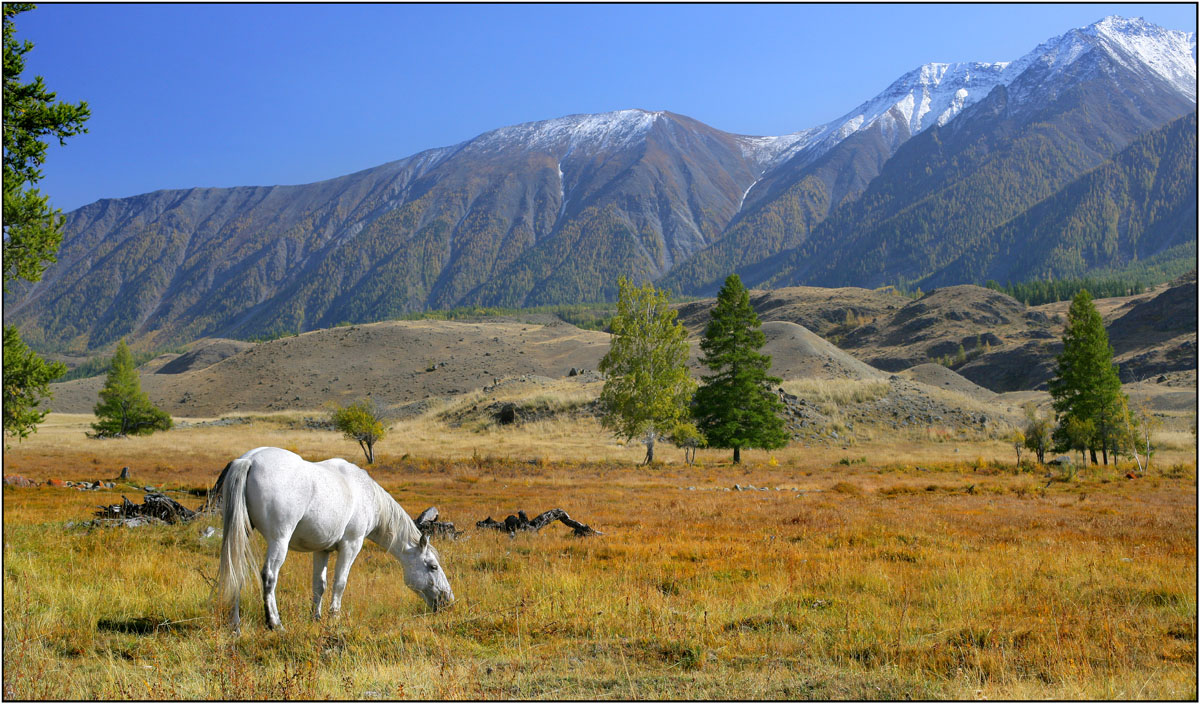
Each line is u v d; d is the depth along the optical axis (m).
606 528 19.31
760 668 7.70
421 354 149.12
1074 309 52.66
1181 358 160.25
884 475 41.88
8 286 17.56
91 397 140.12
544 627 8.94
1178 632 9.47
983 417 72.25
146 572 11.16
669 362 51.91
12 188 16.70
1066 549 15.95
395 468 42.78
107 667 7.01
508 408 74.69
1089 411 51.41
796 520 20.84
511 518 18.34
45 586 9.67
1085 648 8.48
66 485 28.22
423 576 10.00
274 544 8.27
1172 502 27.84
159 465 43.09
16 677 6.54
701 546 15.81
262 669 7.11
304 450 57.00
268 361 145.75
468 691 6.71
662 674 7.40
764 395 53.38
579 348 153.12
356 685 6.65
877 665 7.89
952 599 11.09
